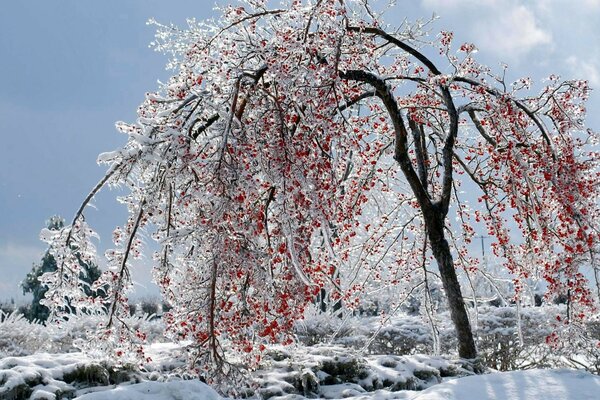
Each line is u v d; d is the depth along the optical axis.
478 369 10.60
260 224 8.54
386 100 11.20
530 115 12.24
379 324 13.75
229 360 9.41
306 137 8.67
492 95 12.21
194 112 9.14
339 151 8.80
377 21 12.08
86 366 7.99
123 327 8.96
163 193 9.08
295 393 8.48
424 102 13.55
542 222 12.01
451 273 11.70
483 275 14.19
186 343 10.83
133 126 8.57
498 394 6.38
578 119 12.32
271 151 8.37
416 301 20.80
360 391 8.74
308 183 8.23
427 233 12.92
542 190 12.52
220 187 8.05
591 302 10.97
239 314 8.66
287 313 8.66
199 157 8.35
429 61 12.46
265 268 8.50
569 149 11.57
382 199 16.02
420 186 11.88
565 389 6.50
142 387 5.68
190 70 9.97
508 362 13.95
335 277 13.27
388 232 14.21
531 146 11.82
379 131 13.65
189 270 9.09
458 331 11.55
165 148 8.30
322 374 9.03
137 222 8.98
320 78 8.71
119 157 8.52
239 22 10.90
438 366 10.08
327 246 8.26
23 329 12.20
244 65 10.23
